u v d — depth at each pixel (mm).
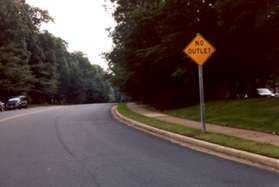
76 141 16641
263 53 27094
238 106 23531
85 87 130625
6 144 16250
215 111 24078
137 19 32906
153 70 35312
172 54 30250
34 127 23516
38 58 88625
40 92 88438
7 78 69062
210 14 27922
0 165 11695
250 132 16609
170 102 32906
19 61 75125
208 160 11836
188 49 17156
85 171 10484
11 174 10383
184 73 30188
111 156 12750
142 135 18531
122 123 25328
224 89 32531
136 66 36812
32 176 10062
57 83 97562
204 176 9656
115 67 49719
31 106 71000
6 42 75125
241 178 9398
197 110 26625
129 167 10898
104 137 17875
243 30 25500
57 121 27781
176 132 17875
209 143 14305
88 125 24172
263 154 11586
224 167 10742
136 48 36531
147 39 35188
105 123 25438
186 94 32531
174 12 28797
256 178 9383
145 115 28641
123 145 15242
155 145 15188
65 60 117125
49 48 97500
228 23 25000
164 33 30469
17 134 19906
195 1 27719
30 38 87562
